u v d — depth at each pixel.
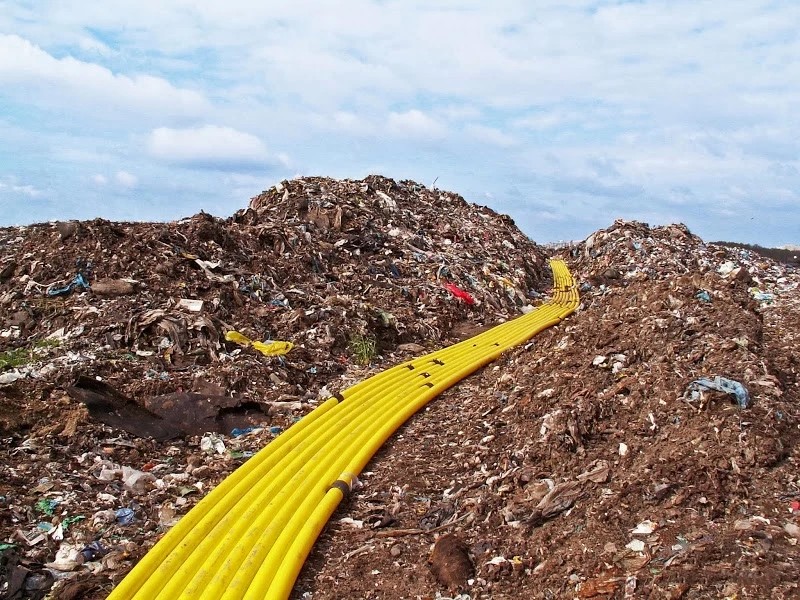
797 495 5.52
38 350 9.85
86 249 12.39
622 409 7.59
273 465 7.51
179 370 10.02
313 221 18.98
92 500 6.94
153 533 6.55
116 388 9.04
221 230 14.66
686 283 10.69
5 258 12.55
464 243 22.39
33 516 6.50
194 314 11.28
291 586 5.54
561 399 8.35
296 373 10.89
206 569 5.50
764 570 4.60
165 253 12.84
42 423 8.08
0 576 5.59
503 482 6.97
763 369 7.54
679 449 6.32
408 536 6.38
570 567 5.34
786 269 23.72
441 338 14.72
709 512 5.48
